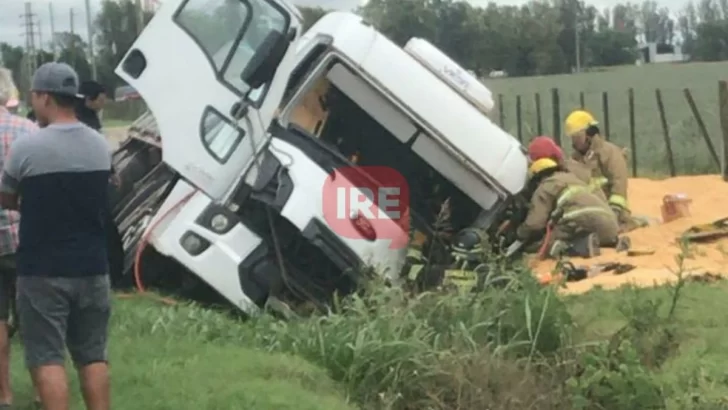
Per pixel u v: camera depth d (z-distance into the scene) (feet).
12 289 22.68
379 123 34.30
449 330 26.08
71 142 18.79
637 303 28.07
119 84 39.42
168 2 29.09
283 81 29.81
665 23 245.86
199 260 29.60
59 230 18.58
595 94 141.69
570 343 25.96
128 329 26.03
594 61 203.10
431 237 33.47
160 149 35.22
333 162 31.89
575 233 38.65
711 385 23.47
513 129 100.53
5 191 18.88
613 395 22.99
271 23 29.53
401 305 26.99
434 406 23.66
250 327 27.30
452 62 36.42
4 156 22.27
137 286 30.73
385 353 24.32
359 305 26.43
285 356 24.54
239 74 29.45
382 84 33.24
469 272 30.40
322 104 34.94
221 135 29.48
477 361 24.48
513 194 34.37
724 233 40.73
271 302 29.78
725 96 61.21
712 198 52.85
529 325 25.95
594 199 38.96
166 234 29.91
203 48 29.25
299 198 29.84
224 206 30.04
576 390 23.32
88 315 19.16
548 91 138.72
